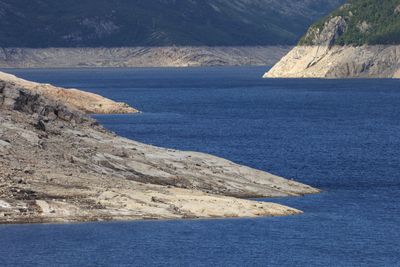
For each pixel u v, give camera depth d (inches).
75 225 5629.9
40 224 5634.8
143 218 5787.4
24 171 6264.8
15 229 5541.3
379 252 5260.8
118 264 4960.6
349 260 5103.3
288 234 5585.6
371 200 6737.2
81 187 6161.4
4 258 5049.2
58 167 6545.3
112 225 5649.6
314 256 5152.6
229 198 6304.1
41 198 5905.5
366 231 5708.7
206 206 6023.6
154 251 5172.2
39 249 5196.9
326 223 5890.8
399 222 5954.7
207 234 5526.6
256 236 5521.7
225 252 5187.0
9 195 5866.1
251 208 6087.6
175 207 5984.3
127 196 6063.0
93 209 5812.0
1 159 6378.0
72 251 5157.5
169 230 5575.8
